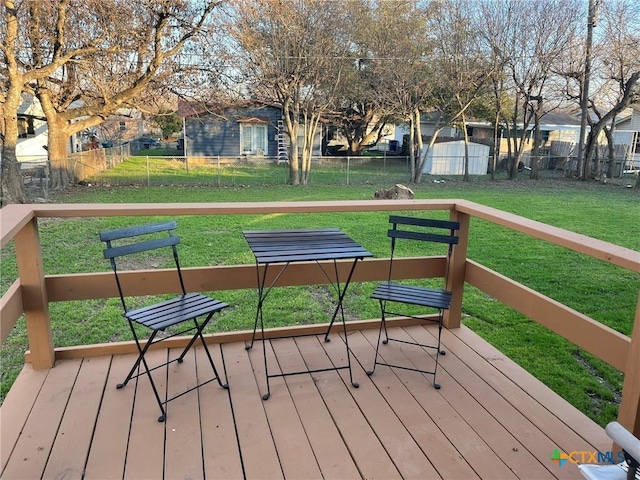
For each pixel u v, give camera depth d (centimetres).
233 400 216
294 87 1347
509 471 174
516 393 227
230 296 420
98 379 231
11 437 186
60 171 1155
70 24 992
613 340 188
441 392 227
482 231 712
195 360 254
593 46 1405
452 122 1595
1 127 964
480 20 1390
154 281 253
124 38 1027
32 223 225
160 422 198
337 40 1365
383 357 262
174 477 167
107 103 1160
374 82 1474
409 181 1483
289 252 224
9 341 326
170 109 1441
